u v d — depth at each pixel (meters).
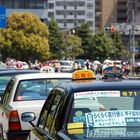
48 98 13.32
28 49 137.25
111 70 13.76
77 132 10.20
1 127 20.56
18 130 18.19
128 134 9.84
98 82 11.67
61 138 9.96
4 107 20.36
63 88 11.82
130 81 11.80
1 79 27.06
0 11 86.75
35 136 12.41
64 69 109.88
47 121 12.12
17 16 138.12
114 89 11.11
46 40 140.50
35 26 138.25
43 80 20.05
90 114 10.77
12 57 138.75
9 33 137.88
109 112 10.80
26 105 18.55
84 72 13.17
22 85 19.89
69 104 10.86
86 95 10.98
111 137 9.65
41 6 176.00
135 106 10.92
